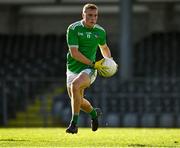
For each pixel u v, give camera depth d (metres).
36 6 86.31
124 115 57.50
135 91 60.19
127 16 67.50
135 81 61.12
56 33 86.56
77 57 23.36
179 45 78.31
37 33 86.50
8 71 71.06
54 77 70.25
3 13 86.31
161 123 57.50
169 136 26.77
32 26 86.62
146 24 84.06
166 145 21.27
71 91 22.80
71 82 23.45
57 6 86.12
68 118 57.75
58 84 61.47
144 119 57.59
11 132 30.83
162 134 28.80
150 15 83.94
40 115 58.69
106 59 23.73
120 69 67.31
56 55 77.38
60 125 57.91
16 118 59.03
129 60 66.69
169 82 60.53
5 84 58.53
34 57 77.06
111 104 58.03
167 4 83.19
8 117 58.78
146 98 58.25
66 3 82.44
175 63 74.50
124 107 58.03
